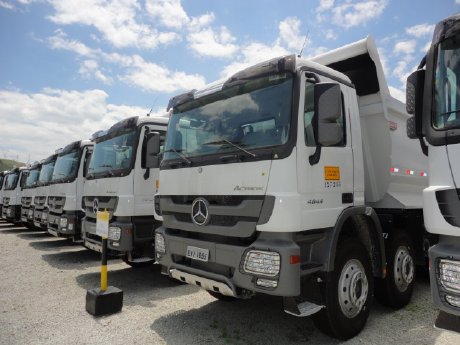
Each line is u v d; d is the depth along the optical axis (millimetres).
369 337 3967
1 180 20172
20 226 17641
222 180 3773
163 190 4574
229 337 4008
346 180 4047
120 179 6250
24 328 4297
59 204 9312
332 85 3391
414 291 5648
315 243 3760
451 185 2670
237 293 3551
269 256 3303
